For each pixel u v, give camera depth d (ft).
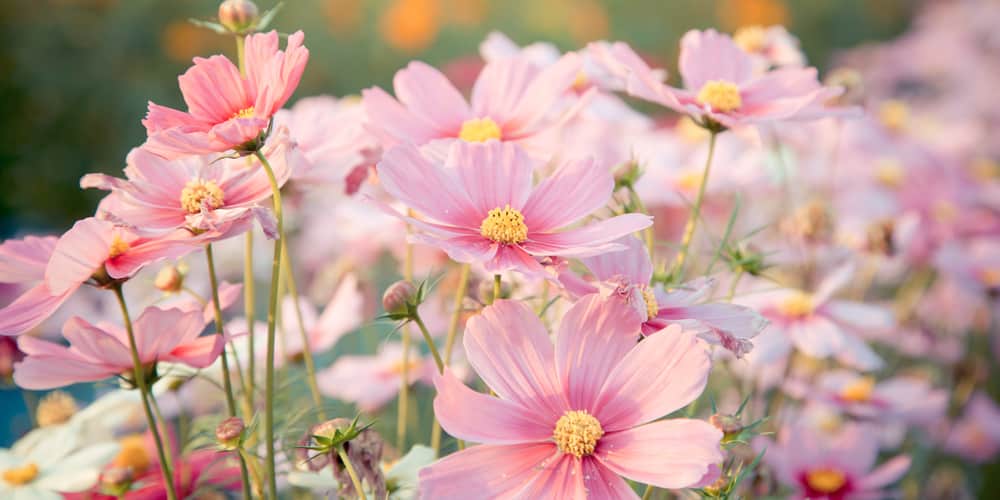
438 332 3.18
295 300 2.61
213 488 2.55
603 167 2.34
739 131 2.55
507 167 2.34
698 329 2.26
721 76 2.66
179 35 8.98
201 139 2.18
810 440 3.01
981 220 4.53
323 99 2.97
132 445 2.70
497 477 2.15
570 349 2.23
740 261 2.58
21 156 8.48
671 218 4.44
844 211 4.23
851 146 4.47
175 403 2.99
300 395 3.06
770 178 3.61
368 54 9.19
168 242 2.25
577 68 2.56
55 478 2.54
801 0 10.39
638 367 2.21
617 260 2.32
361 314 3.24
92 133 8.70
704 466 2.11
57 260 2.17
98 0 8.95
